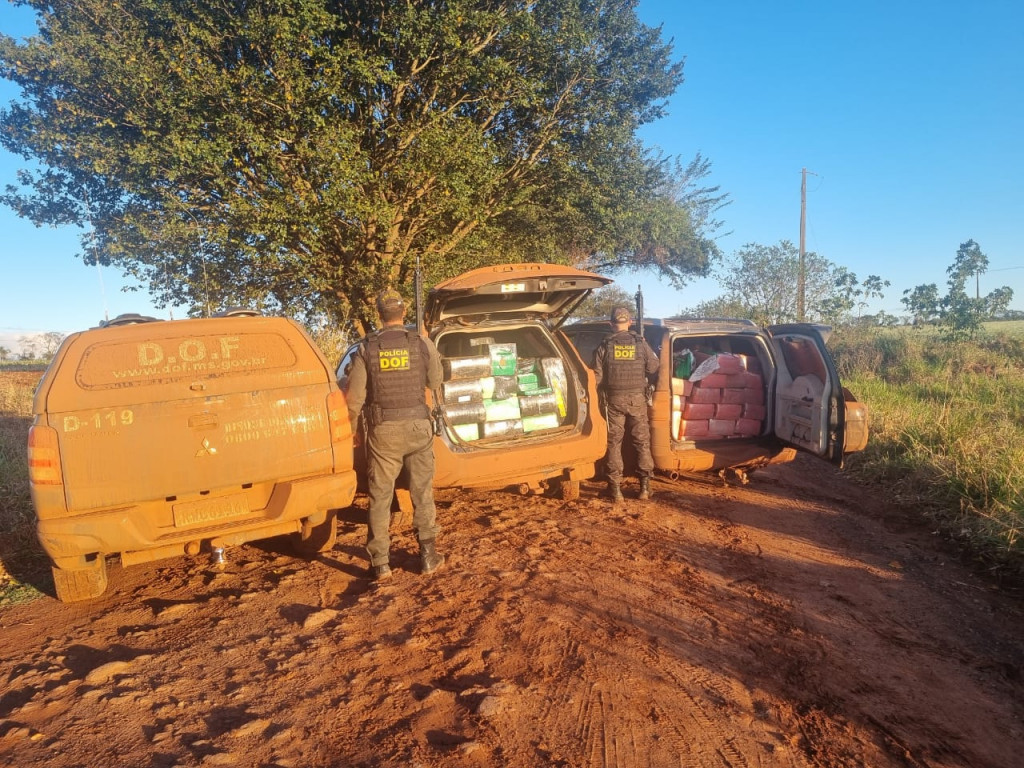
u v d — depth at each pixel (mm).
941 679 3479
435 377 4988
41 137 13609
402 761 2742
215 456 4285
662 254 28297
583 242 19047
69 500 3963
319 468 4594
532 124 16938
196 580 4895
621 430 6547
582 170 17344
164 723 3059
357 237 15016
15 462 7586
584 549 5254
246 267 15484
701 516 6188
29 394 12211
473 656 3613
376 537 4699
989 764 2822
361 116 14680
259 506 4547
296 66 12820
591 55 16047
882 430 8727
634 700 3197
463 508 6492
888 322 18266
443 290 5621
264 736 2936
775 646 3762
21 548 5668
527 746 2852
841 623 4074
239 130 12812
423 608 4230
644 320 7309
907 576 4863
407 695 3246
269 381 4496
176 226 13367
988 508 5754
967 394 11227
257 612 4254
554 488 6820
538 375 6375
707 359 7129
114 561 5332
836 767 2764
